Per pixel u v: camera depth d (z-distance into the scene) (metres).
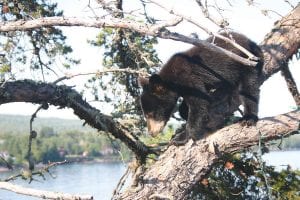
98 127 7.08
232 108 7.14
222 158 7.12
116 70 6.46
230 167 7.52
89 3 5.40
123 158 6.69
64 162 5.66
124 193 6.67
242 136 6.44
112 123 7.14
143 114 7.88
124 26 4.91
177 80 7.27
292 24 7.31
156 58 8.37
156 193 6.53
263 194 7.89
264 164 7.79
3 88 5.96
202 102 6.96
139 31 4.84
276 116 6.44
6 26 5.30
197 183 6.72
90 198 4.08
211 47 4.70
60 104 6.50
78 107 6.66
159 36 4.74
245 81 6.89
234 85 7.01
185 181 6.60
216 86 7.08
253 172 7.89
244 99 6.78
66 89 6.51
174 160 6.65
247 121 6.51
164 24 4.63
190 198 7.75
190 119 6.95
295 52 7.40
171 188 6.58
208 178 7.86
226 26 4.74
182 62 7.27
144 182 6.62
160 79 7.41
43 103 6.33
